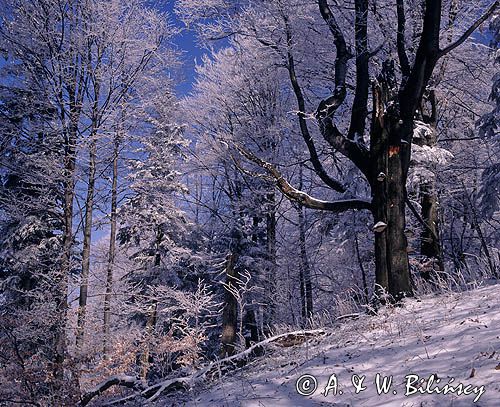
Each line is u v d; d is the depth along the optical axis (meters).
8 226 17.80
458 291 8.15
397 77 13.30
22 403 8.88
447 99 14.77
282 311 19.09
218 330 20.22
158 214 20.38
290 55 12.04
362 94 10.29
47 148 13.36
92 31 13.09
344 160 14.85
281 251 20.91
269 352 7.95
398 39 10.65
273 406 4.86
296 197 9.65
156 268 20.36
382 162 9.00
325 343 7.19
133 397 8.20
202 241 23.53
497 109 12.45
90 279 13.55
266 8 12.34
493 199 13.10
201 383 7.30
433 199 13.48
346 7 11.55
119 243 21.86
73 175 12.98
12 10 12.95
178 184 20.92
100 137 13.12
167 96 15.73
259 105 19.44
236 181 21.41
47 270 15.41
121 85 14.05
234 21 13.18
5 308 15.49
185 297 12.72
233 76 20.17
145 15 14.48
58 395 8.76
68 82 13.03
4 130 13.27
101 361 10.18
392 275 8.46
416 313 7.20
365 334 6.94
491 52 12.96
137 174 19.86
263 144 19.08
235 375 7.19
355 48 10.98
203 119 21.94
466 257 16.77
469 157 15.77
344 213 14.87
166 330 19.27
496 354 4.56
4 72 13.33
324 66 13.45
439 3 8.77
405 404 4.09
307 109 14.89
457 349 5.04
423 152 12.14
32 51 12.86
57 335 11.72
